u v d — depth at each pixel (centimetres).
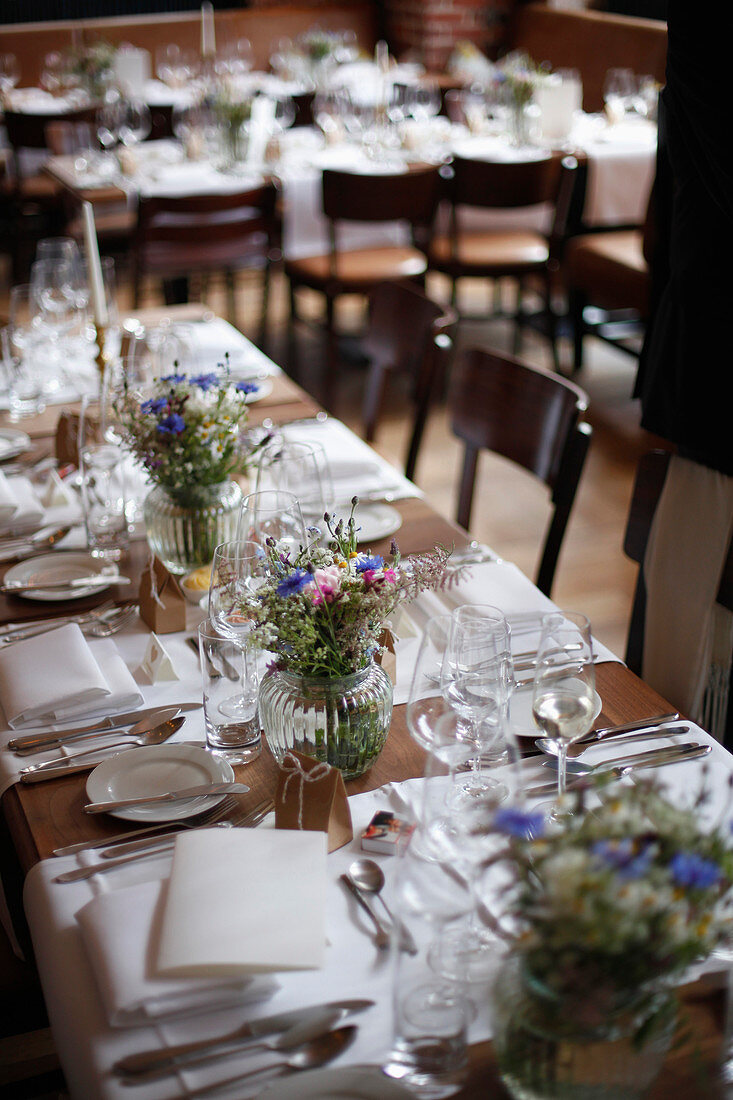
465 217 523
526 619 165
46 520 201
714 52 167
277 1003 99
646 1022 82
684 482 192
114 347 278
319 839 112
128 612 171
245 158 485
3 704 147
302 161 492
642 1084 85
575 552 364
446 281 633
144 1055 93
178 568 182
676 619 194
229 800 128
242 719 136
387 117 548
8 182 555
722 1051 92
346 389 499
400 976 90
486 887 85
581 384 496
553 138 510
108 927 103
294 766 120
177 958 97
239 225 438
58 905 112
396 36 790
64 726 144
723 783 97
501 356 230
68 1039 99
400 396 491
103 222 509
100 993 98
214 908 103
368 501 206
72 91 592
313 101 594
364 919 109
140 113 511
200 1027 97
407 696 150
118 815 125
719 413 185
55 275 268
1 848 151
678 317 192
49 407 254
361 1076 90
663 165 192
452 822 97
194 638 165
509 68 550
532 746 138
